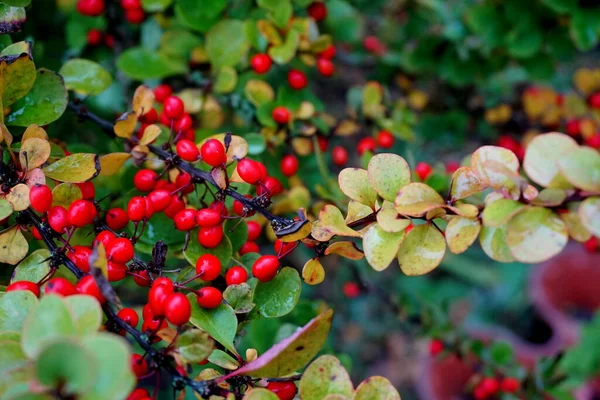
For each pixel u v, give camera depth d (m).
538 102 0.58
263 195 0.33
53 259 0.32
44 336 0.26
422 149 0.65
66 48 0.51
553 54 0.56
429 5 0.60
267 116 0.44
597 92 0.56
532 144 0.30
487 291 0.89
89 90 0.40
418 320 0.58
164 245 0.33
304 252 0.58
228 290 0.33
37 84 0.35
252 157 0.42
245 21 0.45
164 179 0.38
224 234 0.35
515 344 0.78
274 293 0.34
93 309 0.27
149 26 0.49
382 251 0.31
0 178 0.32
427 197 0.31
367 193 0.33
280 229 0.31
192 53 0.46
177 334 0.29
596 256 0.81
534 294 0.82
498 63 0.59
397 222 0.31
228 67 0.44
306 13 0.49
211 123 0.45
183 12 0.44
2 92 0.34
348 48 0.65
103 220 0.37
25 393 0.24
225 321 0.32
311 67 0.53
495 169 0.30
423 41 0.59
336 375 0.30
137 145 0.36
